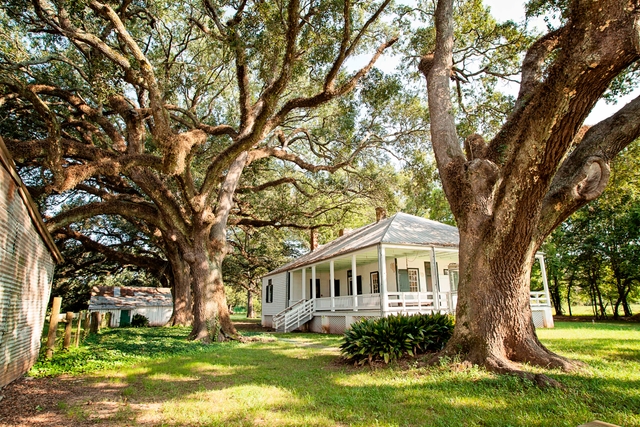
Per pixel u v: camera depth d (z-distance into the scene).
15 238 6.21
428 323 9.13
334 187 23.83
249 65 15.55
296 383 6.79
